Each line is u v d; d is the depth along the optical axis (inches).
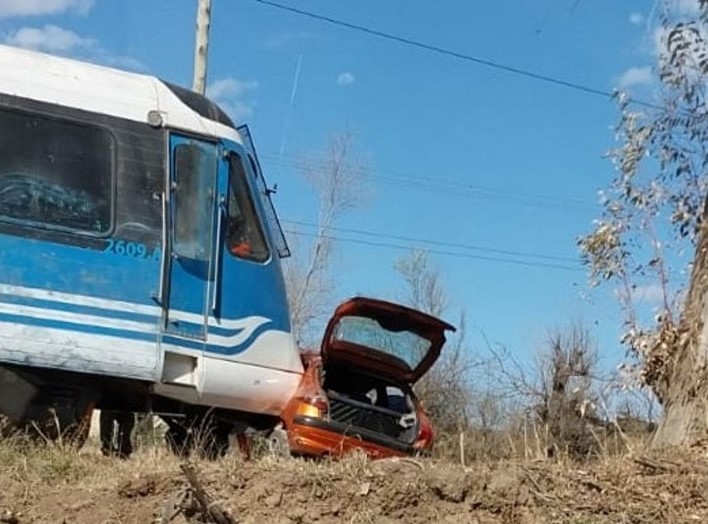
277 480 226.2
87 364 352.2
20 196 354.3
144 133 378.9
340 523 219.8
